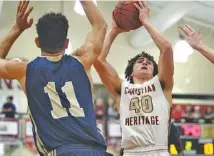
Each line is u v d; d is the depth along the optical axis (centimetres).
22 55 1176
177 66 1262
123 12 320
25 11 247
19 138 1033
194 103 1188
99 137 224
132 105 324
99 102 1076
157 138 316
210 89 1255
